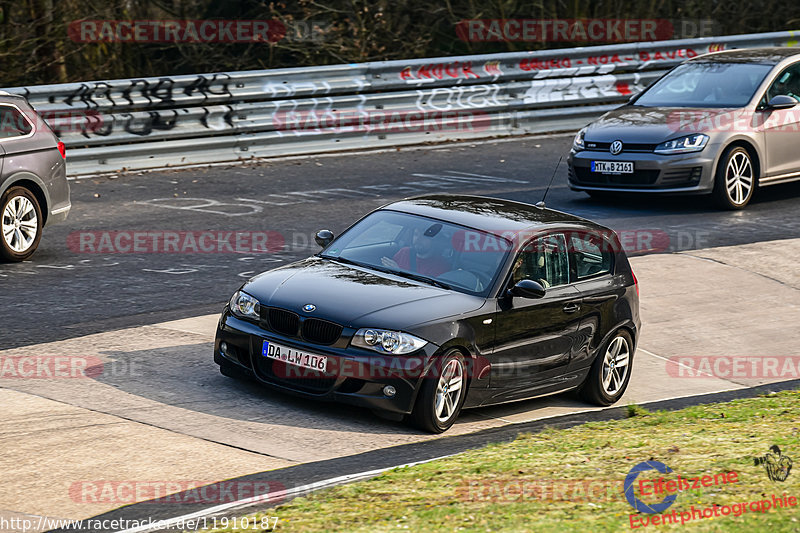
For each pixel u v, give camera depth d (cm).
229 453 2530
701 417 2972
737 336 4119
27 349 3259
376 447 2691
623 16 9631
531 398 3334
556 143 7644
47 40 7262
